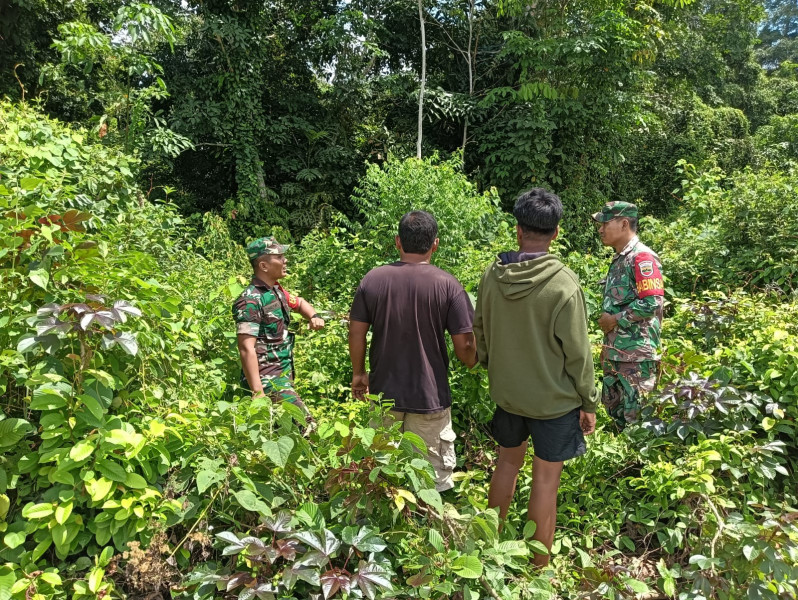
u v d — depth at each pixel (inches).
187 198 506.3
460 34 533.0
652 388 129.3
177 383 104.4
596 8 463.5
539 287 96.5
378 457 86.7
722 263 213.5
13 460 80.2
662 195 652.7
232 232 450.9
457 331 107.0
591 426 104.3
